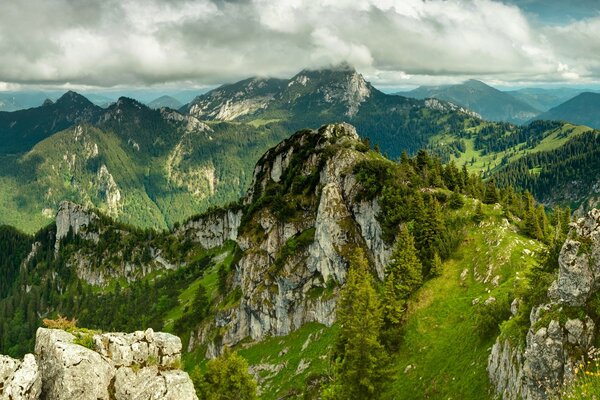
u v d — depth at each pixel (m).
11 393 34.41
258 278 139.12
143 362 41.97
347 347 71.38
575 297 46.28
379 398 66.94
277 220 144.50
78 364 38.25
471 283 91.44
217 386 71.06
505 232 101.25
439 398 65.50
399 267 94.38
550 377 45.19
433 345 78.19
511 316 63.28
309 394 93.94
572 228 50.34
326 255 125.25
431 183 135.38
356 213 127.06
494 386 57.25
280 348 121.88
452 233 105.69
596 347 43.22
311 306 123.94
